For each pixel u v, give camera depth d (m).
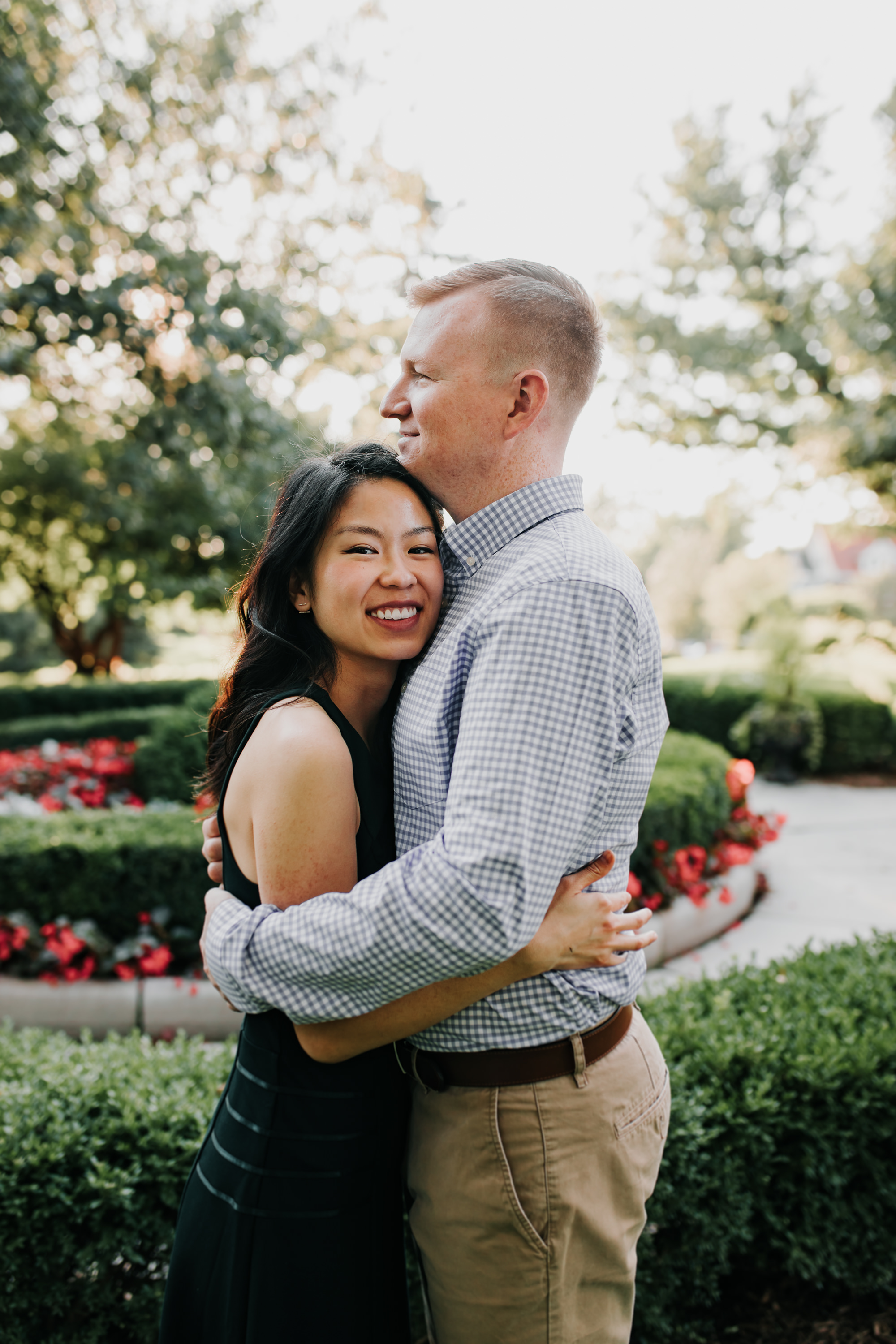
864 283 10.49
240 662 1.39
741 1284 2.06
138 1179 1.75
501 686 1.03
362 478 1.29
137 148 7.11
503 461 1.30
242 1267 1.17
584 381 1.34
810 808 7.71
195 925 3.68
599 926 1.12
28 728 9.16
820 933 4.43
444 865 0.97
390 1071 1.25
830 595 16.17
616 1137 1.20
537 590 1.06
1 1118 1.83
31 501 15.19
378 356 9.91
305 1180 1.17
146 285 5.54
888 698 10.12
